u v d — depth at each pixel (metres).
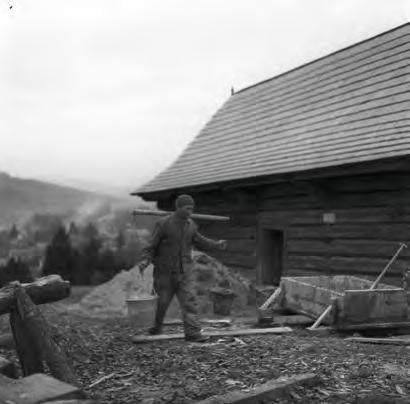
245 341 6.87
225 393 4.52
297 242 12.47
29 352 4.75
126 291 11.70
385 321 7.74
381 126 10.68
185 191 15.70
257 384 4.76
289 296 9.34
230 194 14.34
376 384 4.78
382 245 10.26
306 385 4.63
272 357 5.82
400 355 6.04
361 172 9.98
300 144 12.76
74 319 9.20
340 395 4.43
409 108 10.44
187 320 7.04
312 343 6.66
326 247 11.58
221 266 12.95
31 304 4.79
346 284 9.50
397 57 12.27
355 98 12.45
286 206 12.92
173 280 7.18
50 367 4.64
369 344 6.88
